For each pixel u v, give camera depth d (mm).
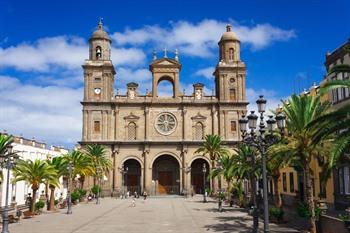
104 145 78125
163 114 81000
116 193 76812
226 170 57875
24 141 63031
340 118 20094
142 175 78312
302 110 27031
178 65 82125
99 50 81188
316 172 43312
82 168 61594
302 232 28469
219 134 80000
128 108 80562
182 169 78562
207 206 54812
